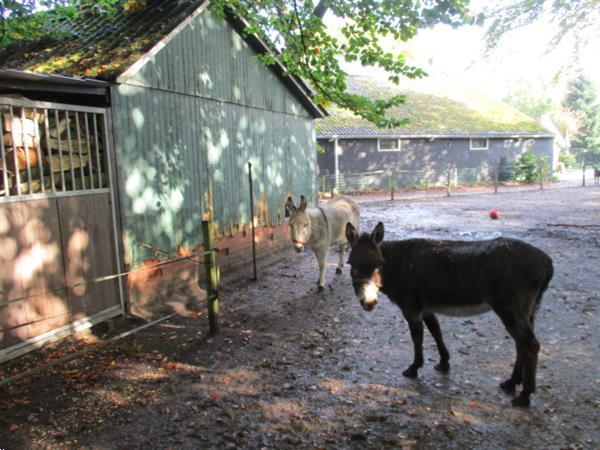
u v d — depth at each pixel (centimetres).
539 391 411
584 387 415
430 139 2864
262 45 905
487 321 596
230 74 852
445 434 354
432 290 417
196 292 747
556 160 4578
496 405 393
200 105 770
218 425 375
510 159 3166
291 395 422
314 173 1223
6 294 479
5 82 453
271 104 999
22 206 491
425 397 411
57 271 531
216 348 537
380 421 375
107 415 393
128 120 616
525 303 372
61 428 374
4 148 480
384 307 670
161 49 675
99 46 685
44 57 702
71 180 548
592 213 1591
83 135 570
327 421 378
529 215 1584
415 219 1563
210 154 799
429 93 3459
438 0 711
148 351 529
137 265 637
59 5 845
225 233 848
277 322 623
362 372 466
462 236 1223
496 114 3447
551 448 332
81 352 436
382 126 914
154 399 419
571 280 765
